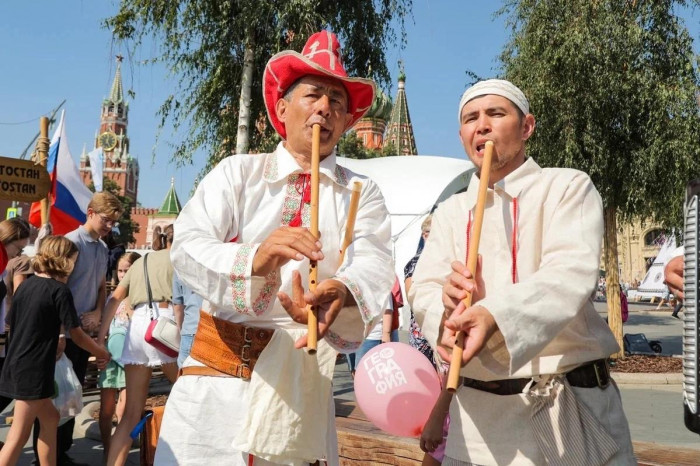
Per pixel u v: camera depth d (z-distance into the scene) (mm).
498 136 2014
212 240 2047
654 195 10500
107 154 119688
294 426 2068
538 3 10586
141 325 4512
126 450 4387
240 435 2039
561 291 1727
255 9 8617
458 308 1737
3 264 4930
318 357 2156
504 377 1830
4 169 5910
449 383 1636
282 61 2205
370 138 54875
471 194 2115
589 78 9922
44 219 6297
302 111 2193
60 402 4379
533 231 1954
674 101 9727
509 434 1880
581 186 1940
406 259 16719
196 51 9359
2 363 4918
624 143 10383
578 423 1839
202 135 10008
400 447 3570
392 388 2416
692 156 9734
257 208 2240
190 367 2174
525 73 10758
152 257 4754
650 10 9992
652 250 53312
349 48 9977
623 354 10953
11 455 3980
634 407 7738
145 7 8617
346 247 2166
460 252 2090
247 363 2113
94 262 5121
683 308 1880
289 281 2152
